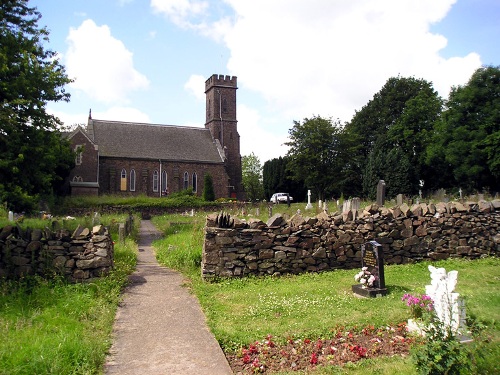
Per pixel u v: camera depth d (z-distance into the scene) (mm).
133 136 73438
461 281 10430
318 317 7902
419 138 55750
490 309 7996
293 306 8578
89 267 9883
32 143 18656
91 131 70125
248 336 7047
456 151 44531
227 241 11055
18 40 18953
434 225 13094
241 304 8805
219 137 82250
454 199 29891
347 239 12016
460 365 5148
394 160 51531
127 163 69312
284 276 11219
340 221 12172
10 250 9617
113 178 67750
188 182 73250
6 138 17578
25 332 6641
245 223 11273
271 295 9391
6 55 17875
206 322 7664
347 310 8258
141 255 16312
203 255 11086
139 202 49562
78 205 44438
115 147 70125
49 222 19188
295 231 11609
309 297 9195
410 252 12773
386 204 26719
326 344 6785
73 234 10000
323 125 55844
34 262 9664
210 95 84500
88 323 7426
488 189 40875
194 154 75188
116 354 6238
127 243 17516
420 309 7422
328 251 11805
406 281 10508
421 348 5422
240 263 11070
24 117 18047
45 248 9797
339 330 7227
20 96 17859
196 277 11141
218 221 11164
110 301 8805
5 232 9727
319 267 11688
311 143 56031
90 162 62750
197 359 6105
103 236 10164
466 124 45344
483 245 13383
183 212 48531
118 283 10000
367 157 61219
